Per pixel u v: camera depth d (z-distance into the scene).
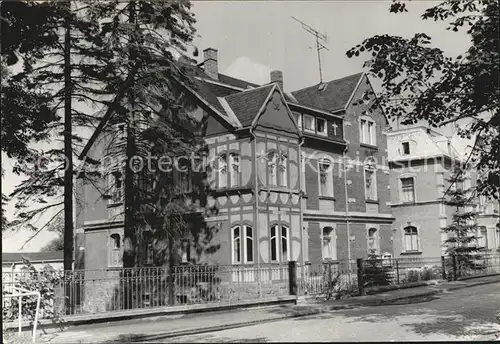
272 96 23.77
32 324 12.15
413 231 33.56
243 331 12.91
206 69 28.88
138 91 18.78
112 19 18.09
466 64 9.23
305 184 25.98
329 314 16.02
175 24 19.02
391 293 21.52
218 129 23.75
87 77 18.88
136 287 14.89
